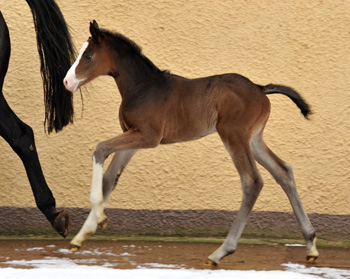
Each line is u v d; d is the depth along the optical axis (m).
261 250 7.79
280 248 7.97
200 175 8.88
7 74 8.87
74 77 6.95
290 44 8.93
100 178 6.48
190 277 5.77
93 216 7.04
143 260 6.90
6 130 7.47
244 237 8.73
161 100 6.83
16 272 5.87
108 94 8.95
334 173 8.80
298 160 8.83
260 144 7.06
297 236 8.73
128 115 6.83
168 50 9.01
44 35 7.61
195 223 8.81
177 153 8.91
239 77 6.83
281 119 8.86
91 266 6.36
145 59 7.01
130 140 6.70
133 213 8.83
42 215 8.77
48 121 7.75
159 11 9.02
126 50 7.02
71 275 5.77
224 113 6.66
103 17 9.04
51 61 7.64
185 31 9.01
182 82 6.93
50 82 7.66
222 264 6.73
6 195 8.79
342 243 8.55
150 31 9.02
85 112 8.92
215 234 8.79
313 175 8.80
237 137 6.57
